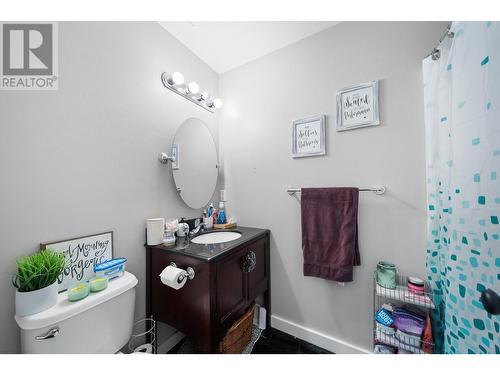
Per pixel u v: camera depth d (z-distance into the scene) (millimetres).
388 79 1047
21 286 622
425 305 874
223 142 1646
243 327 1104
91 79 867
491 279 573
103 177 904
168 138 1228
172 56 1253
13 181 666
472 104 641
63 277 756
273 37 1285
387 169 1050
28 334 595
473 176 637
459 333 683
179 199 1300
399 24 1027
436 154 904
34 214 705
